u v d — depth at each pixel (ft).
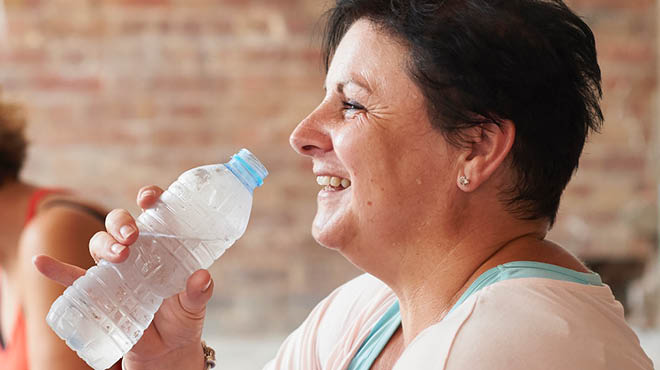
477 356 2.81
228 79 13.17
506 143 3.21
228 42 13.12
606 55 12.75
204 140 13.23
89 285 3.32
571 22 3.28
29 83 13.01
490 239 3.34
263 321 13.29
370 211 3.33
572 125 3.31
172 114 13.19
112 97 13.12
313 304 13.33
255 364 11.23
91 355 3.32
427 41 3.18
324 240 3.44
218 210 3.50
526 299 2.94
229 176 3.55
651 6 12.66
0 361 5.27
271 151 13.28
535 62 3.16
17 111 5.75
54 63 13.04
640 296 12.80
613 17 12.69
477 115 3.19
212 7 13.09
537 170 3.28
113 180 13.17
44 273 3.48
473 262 3.32
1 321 5.30
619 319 3.07
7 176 5.42
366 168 3.29
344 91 3.40
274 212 13.32
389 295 3.85
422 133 3.26
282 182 13.32
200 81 13.16
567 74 3.25
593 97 3.42
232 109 13.23
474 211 3.32
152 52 13.11
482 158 3.23
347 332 3.84
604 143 12.84
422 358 2.92
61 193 5.44
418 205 3.32
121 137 13.16
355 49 3.39
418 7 3.22
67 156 13.12
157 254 3.41
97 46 13.07
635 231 12.78
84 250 5.13
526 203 3.33
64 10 12.99
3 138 5.41
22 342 5.17
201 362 3.90
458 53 3.14
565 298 2.98
